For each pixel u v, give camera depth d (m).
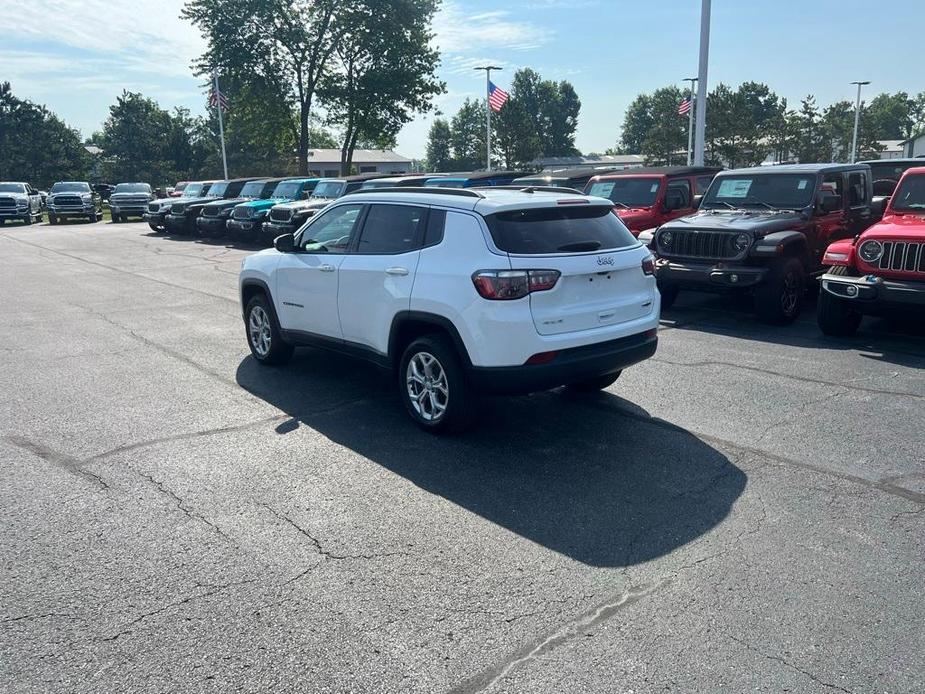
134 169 68.94
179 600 3.49
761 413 6.02
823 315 8.46
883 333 8.88
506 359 5.03
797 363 7.51
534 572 3.70
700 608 3.37
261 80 41.84
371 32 41.25
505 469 4.99
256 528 4.19
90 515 4.36
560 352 5.13
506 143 66.31
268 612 3.38
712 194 10.81
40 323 10.08
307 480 4.83
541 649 3.10
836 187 10.36
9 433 5.74
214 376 7.32
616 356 5.41
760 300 9.21
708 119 51.44
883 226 8.17
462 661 3.03
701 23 16.03
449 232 5.37
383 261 5.80
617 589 3.54
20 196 34.59
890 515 4.25
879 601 3.40
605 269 5.33
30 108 69.38
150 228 29.52
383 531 4.14
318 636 3.21
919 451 5.17
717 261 9.34
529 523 4.22
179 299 11.99
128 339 9.02
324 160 82.25
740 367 7.39
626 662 3.01
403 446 5.42
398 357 5.89
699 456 5.17
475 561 3.81
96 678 2.96
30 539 4.08
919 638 3.13
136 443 5.51
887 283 7.80
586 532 4.11
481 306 5.02
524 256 5.04
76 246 22.23
